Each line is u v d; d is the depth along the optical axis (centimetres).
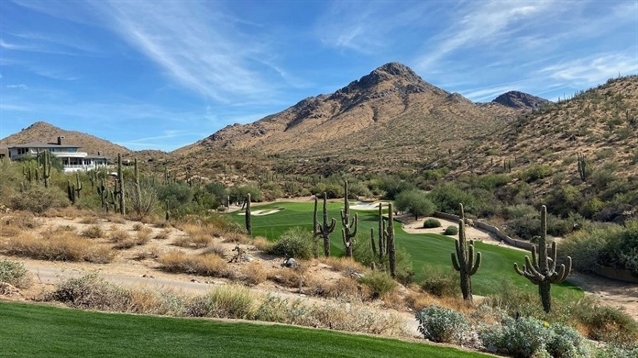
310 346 703
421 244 3678
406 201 5781
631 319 1573
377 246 2583
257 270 1605
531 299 1650
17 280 1052
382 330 1000
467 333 1045
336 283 1600
